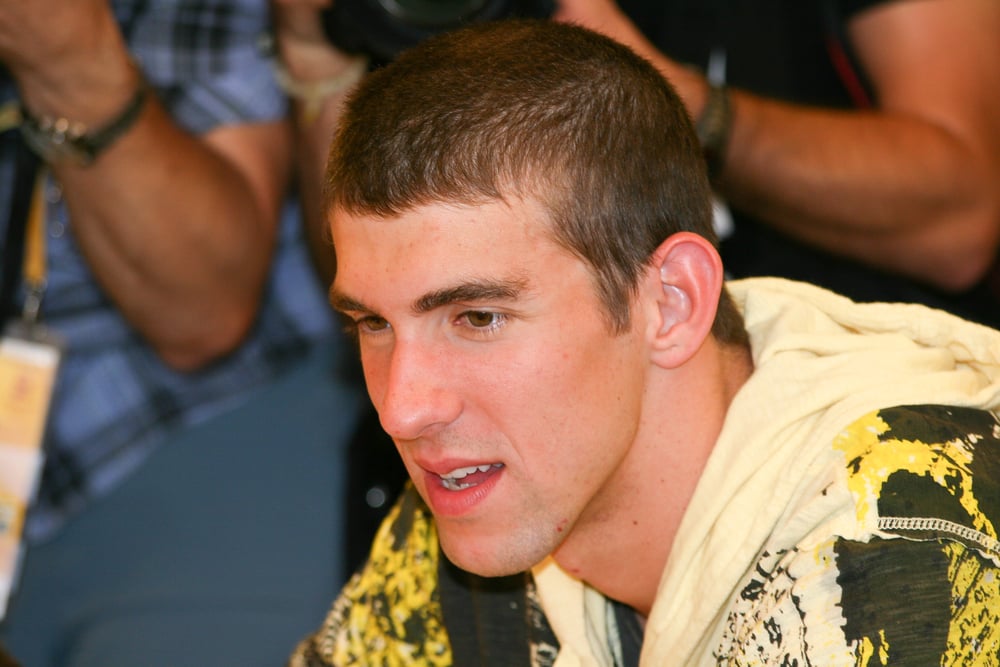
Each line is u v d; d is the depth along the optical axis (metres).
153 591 8.01
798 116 7.12
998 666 3.94
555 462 4.26
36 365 7.76
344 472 8.28
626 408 4.36
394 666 5.45
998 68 7.43
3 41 6.99
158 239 7.65
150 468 8.27
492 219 4.04
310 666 5.64
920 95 7.34
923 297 7.52
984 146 7.35
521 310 4.10
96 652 7.82
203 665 7.81
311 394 8.52
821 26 7.40
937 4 7.32
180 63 8.20
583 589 4.98
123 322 8.27
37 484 7.73
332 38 7.09
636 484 4.60
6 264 7.83
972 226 7.36
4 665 5.69
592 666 4.89
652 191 4.36
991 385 4.57
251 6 8.27
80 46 7.07
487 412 4.18
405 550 5.48
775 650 4.07
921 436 4.23
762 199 7.12
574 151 4.15
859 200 7.08
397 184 4.04
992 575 3.98
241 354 8.48
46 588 8.06
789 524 4.21
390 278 4.08
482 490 4.32
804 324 4.80
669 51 7.43
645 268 4.34
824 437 4.30
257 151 8.31
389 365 4.30
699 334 4.41
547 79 4.21
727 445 4.49
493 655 5.18
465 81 4.16
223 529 8.16
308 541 8.16
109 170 7.43
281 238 8.62
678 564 4.48
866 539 4.02
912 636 3.88
